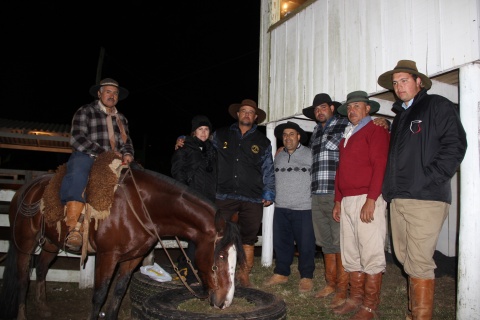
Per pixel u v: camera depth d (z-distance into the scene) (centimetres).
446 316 386
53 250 419
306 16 552
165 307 307
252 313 297
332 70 499
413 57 396
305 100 546
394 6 419
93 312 330
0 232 936
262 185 465
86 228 331
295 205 469
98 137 368
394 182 329
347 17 479
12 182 1236
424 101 324
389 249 649
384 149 358
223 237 306
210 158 422
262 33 654
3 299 384
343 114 428
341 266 414
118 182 350
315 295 440
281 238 489
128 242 340
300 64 559
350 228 380
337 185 406
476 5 340
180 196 339
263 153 466
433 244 313
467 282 329
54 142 1494
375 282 363
